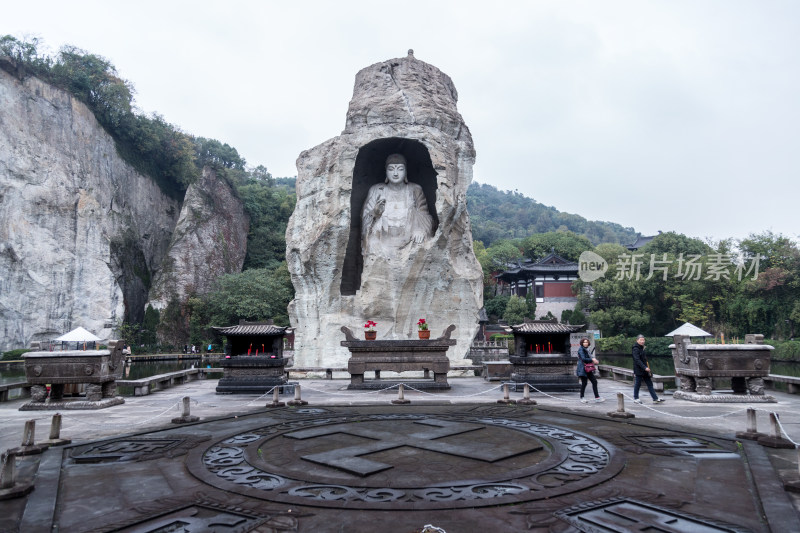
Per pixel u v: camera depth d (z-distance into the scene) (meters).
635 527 4.63
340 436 8.84
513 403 12.95
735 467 6.68
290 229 24.53
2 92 49.31
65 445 8.30
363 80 24.97
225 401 14.23
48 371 13.24
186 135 71.56
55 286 50.31
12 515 5.15
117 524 4.89
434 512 5.07
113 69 61.81
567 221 156.50
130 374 31.94
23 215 49.34
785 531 4.52
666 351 46.38
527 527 4.67
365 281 23.52
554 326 16.44
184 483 6.20
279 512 5.11
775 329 43.06
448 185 23.02
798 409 11.85
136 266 59.78
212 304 56.19
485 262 76.50
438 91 24.70
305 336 23.75
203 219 63.28
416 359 16.61
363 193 25.16
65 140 53.59
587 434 8.76
